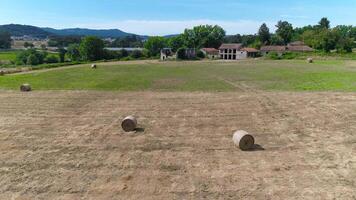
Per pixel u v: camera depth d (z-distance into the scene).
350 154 11.47
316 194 8.70
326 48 96.31
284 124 15.41
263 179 9.59
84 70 45.78
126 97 22.83
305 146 12.36
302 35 126.25
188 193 8.81
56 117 17.22
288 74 36.28
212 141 13.12
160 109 18.94
